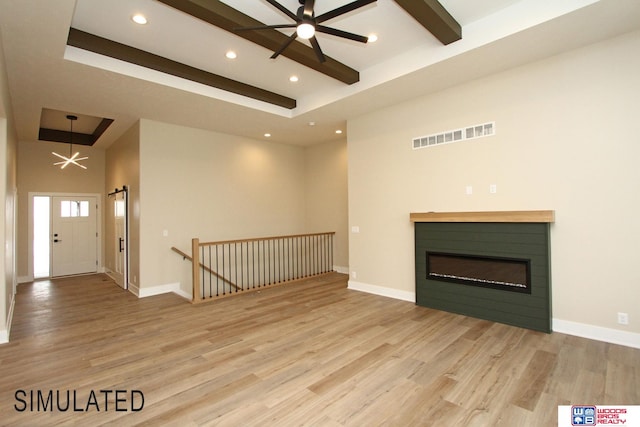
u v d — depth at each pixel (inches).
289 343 127.0
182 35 129.3
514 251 140.7
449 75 149.6
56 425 79.5
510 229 142.0
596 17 106.7
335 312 165.0
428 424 77.7
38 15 100.7
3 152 136.5
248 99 186.1
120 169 251.0
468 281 155.9
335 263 277.6
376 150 196.9
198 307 178.7
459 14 120.5
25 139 258.2
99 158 302.4
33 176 270.7
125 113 196.1
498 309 146.4
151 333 140.4
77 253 292.8
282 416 81.4
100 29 124.7
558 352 114.4
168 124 219.0
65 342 131.4
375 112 197.0
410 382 96.7
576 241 128.7
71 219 289.9
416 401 87.1
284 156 290.4
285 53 136.3
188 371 105.5
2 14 99.6
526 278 137.9
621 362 106.0
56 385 98.1
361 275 208.4
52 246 281.1
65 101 173.6
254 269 268.5
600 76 122.6
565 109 130.4
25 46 117.8
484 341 125.6
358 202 208.1
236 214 255.9
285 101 199.0
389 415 81.4
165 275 216.4
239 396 90.7
